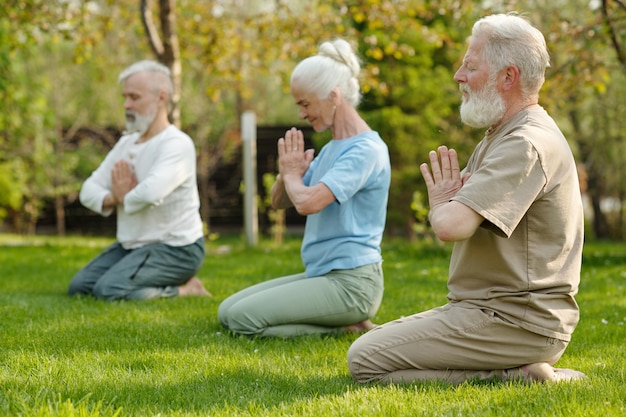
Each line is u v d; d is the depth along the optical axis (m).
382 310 5.45
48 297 5.96
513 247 3.11
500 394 2.97
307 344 4.20
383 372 3.29
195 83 18.61
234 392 3.11
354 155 4.38
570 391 3.00
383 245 11.18
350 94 4.56
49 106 20.72
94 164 20.55
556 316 3.12
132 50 17.53
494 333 3.17
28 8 10.75
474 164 3.28
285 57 11.77
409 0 11.85
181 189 6.04
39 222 21.17
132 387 3.15
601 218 24.17
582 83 10.80
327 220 4.49
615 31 9.48
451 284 3.36
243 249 10.63
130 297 5.84
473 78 3.15
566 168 3.09
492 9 9.72
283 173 4.42
